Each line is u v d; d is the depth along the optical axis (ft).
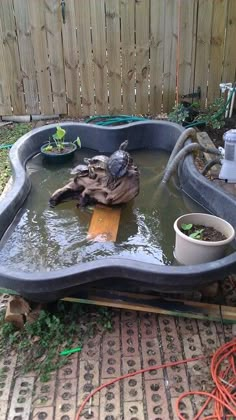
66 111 14.56
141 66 13.75
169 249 7.23
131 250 7.21
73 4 12.78
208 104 14.32
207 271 5.76
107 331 6.23
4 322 6.43
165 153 11.27
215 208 8.00
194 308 6.41
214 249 6.38
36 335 6.19
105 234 7.63
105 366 5.72
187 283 5.82
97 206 8.39
